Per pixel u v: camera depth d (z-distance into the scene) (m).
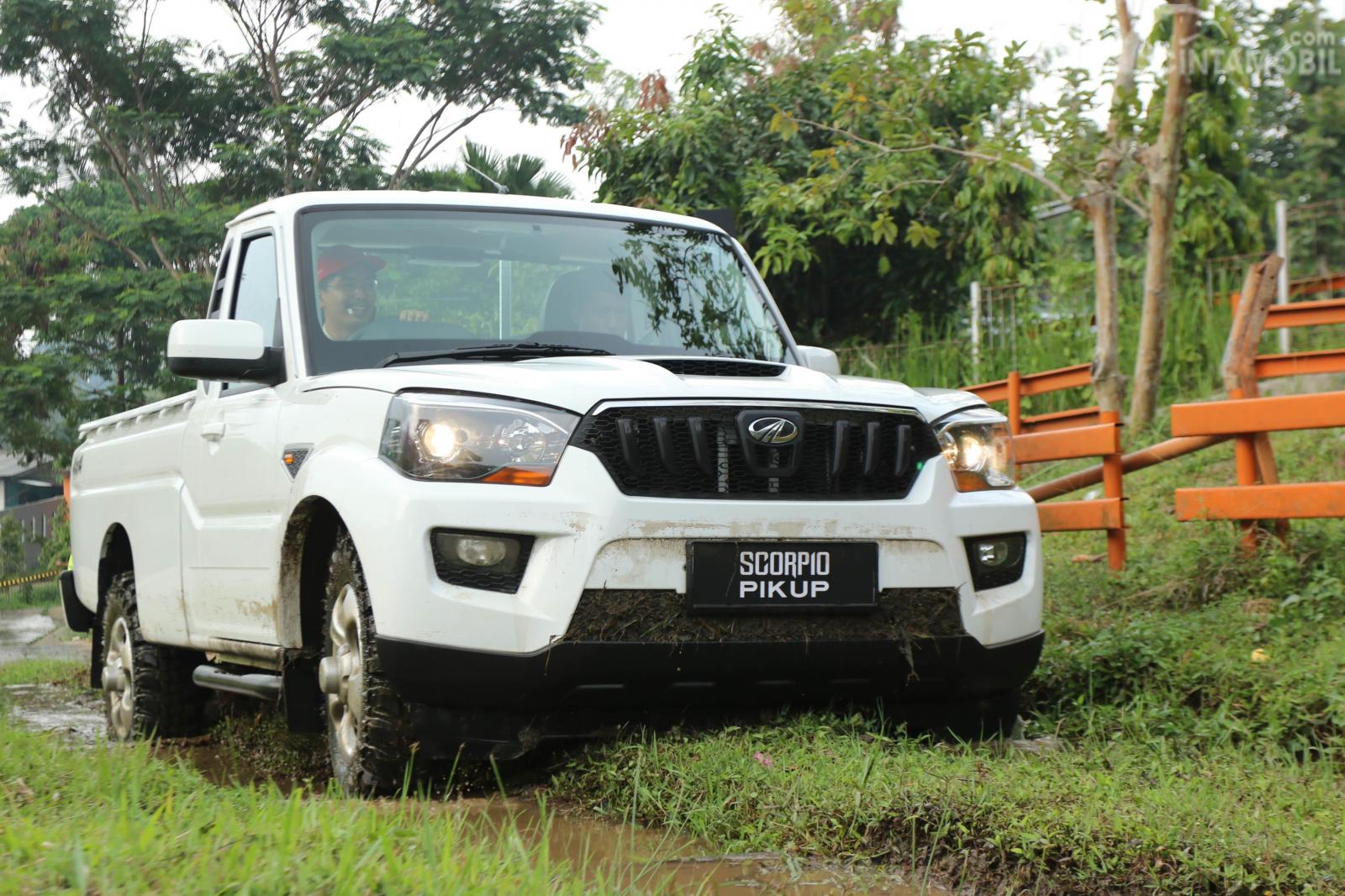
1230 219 15.88
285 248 5.57
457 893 2.73
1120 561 7.84
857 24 13.10
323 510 4.88
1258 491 7.01
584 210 6.09
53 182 34.59
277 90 33.94
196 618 6.00
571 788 4.54
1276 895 3.35
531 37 33.03
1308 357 9.02
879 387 4.99
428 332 5.40
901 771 4.19
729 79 18.56
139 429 7.07
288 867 2.69
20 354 32.22
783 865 3.73
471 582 4.34
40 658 14.19
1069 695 5.94
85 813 3.30
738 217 18.17
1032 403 14.64
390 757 4.48
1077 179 12.09
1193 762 4.81
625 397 4.45
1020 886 3.58
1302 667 5.64
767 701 4.73
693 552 4.41
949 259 17.88
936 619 4.74
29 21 32.28
